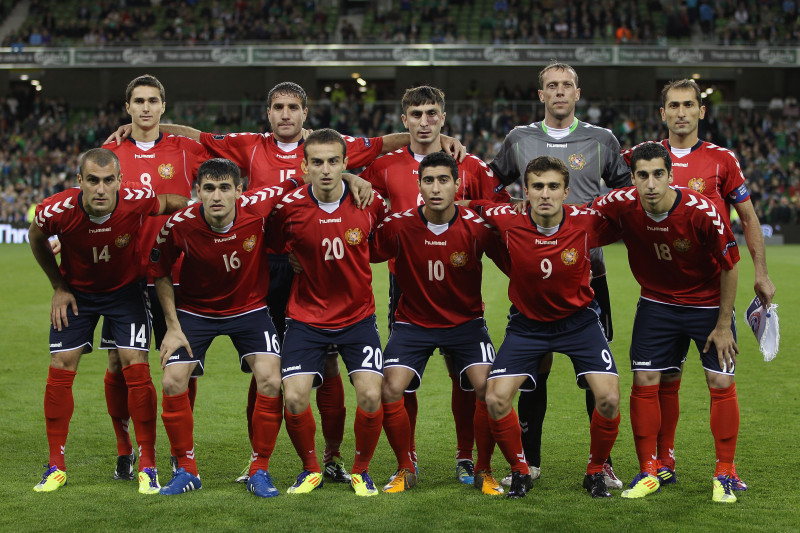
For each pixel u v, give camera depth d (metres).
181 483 4.51
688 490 4.54
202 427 6.00
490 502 4.33
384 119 31.20
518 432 4.47
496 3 33.66
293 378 4.52
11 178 28.80
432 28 32.41
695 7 33.47
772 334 4.67
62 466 4.66
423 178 4.51
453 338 4.70
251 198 4.64
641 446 4.55
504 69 33.94
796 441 5.48
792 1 32.66
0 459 5.15
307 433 4.54
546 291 4.52
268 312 4.82
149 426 4.65
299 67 34.28
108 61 30.36
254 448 4.59
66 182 28.00
